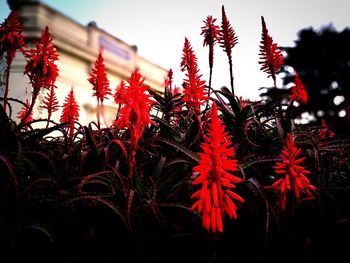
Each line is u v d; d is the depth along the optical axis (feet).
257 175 2.57
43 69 2.68
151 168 2.70
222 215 1.70
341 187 2.72
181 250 1.93
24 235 1.81
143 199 2.11
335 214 2.24
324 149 2.74
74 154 2.67
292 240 1.96
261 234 2.04
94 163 2.56
